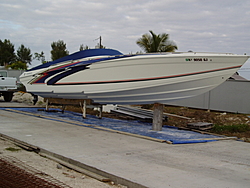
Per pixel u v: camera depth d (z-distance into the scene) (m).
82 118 11.77
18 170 4.83
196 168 5.19
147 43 21.59
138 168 5.01
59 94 11.45
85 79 9.99
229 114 16.34
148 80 8.58
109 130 8.95
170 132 9.17
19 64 45.81
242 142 8.20
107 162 5.29
